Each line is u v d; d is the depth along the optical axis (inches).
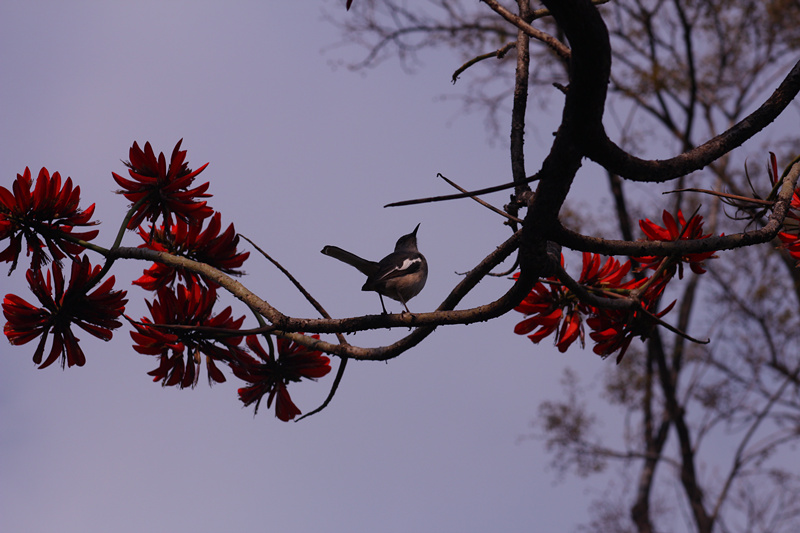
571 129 99.2
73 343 165.6
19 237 161.9
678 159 111.7
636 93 773.3
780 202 139.1
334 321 146.1
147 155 163.8
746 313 868.0
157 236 173.6
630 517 866.1
